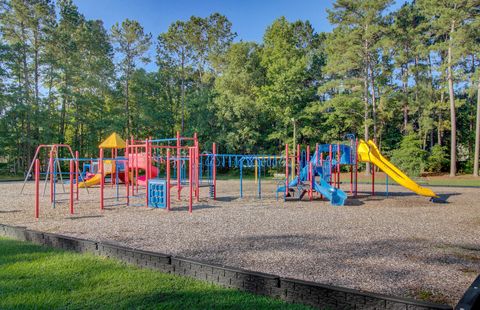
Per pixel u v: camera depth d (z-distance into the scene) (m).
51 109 28.55
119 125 30.02
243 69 32.31
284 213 8.84
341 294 2.75
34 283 3.29
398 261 4.36
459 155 31.64
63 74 28.58
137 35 31.45
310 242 5.41
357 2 22.95
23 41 26.14
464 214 8.70
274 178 25.62
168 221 7.45
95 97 30.50
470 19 22.16
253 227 6.75
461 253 4.79
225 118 30.09
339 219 7.85
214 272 3.35
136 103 32.56
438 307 2.46
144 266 3.83
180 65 35.31
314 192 14.19
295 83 28.50
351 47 23.55
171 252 4.72
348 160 13.17
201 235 5.91
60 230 6.31
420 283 3.53
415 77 28.95
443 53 29.91
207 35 36.50
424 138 29.66
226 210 9.42
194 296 3.00
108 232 6.14
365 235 6.01
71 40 28.33
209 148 30.00
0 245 4.87
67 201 11.32
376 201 11.84
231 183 21.05
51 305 2.79
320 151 13.24
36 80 26.69
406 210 9.52
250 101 29.27
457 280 3.64
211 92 31.84
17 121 27.42
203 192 15.08
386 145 31.05
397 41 25.02
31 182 21.52
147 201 10.08
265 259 4.39
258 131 30.98
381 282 3.55
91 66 29.95
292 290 2.94
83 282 3.32
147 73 32.88
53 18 27.59
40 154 29.55
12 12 25.38
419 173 24.06
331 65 25.02
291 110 28.20
